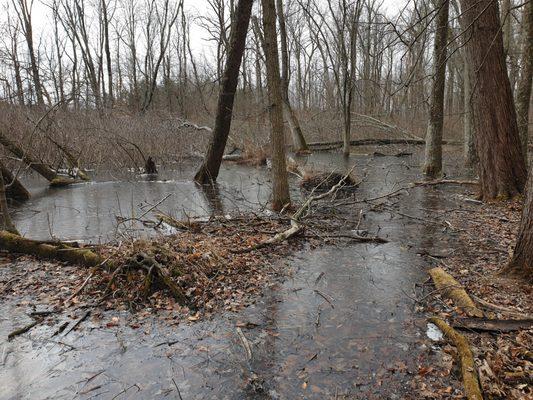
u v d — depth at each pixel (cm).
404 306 528
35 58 2809
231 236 795
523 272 557
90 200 1227
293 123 2511
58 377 393
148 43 3509
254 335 463
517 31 2069
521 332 441
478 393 346
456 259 680
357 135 2881
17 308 516
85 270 617
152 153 1947
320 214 995
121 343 446
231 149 2384
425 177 1598
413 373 394
